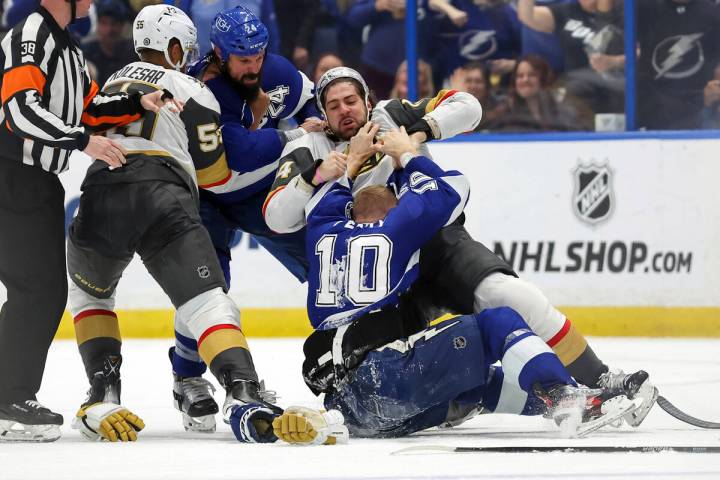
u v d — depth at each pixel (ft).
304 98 56.75
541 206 98.78
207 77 52.47
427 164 45.60
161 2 99.60
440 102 50.44
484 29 101.24
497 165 99.30
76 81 47.65
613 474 34.01
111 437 45.55
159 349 90.84
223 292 47.16
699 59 99.19
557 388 42.01
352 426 44.70
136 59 102.63
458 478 33.73
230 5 98.37
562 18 100.48
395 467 36.11
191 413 49.78
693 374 70.08
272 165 53.01
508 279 46.01
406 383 42.86
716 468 35.06
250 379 45.14
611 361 78.13
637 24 99.71
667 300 97.19
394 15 101.81
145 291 100.99
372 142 46.78
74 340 101.96
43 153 46.91
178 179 48.16
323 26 102.06
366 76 102.63
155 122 48.34
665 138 97.40
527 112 101.55
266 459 38.68
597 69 100.53
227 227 55.47
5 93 45.98
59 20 47.37
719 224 96.68
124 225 47.50
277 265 100.48
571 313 98.43
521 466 35.83
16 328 47.16
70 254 49.60
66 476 35.76
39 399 62.49
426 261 46.80
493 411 45.55
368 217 45.62
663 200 97.35
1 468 37.81
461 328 43.04
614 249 97.76
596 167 98.12
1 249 47.37
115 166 46.52
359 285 43.65
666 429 46.19
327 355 44.24
